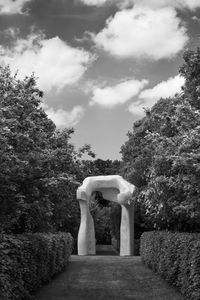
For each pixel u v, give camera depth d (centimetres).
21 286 992
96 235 4178
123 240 2803
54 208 1566
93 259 2333
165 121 1327
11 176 920
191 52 1327
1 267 837
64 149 1201
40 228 1642
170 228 1678
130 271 1798
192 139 1076
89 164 1357
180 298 1179
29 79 1105
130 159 3394
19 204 971
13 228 1294
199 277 970
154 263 1706
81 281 1554
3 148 845
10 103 1012
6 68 1076
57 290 1353
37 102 1127
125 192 2753
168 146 1224
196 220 1341
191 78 1338
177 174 1219
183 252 1145
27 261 1084
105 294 1321
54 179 1066
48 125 1280
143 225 2966
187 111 1245
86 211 2955
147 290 1377
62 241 1798
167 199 1309
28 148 1023
